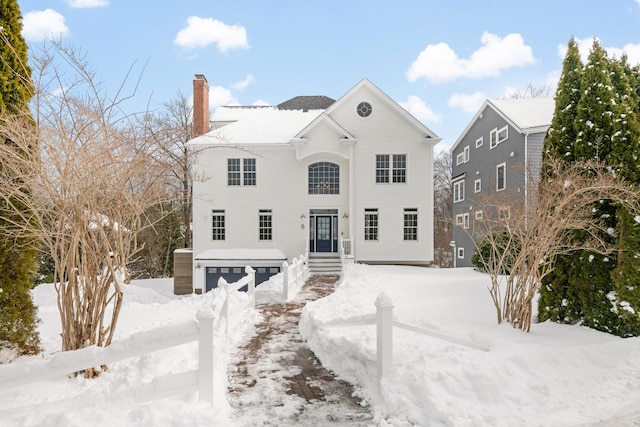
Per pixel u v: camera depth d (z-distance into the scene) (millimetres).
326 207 20297
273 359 6316
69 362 3934
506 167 22078
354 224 19906
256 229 20125
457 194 30641
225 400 4629
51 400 4547
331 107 20016
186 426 3707
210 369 4152
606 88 6754
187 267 20078
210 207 20031
